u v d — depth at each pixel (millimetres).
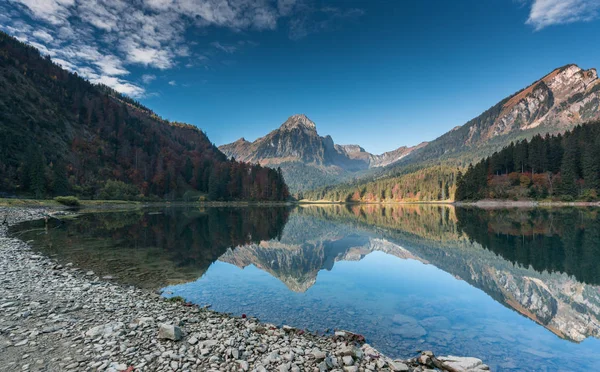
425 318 12109
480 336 10406
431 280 18234
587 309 13047
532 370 8273
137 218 60562
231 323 10789
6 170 102125
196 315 11695
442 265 22250
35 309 10742
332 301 14281
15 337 8352
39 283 14336
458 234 38625
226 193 173750
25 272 16406
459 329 11008
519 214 66625
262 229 48375
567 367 8391
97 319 10102
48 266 18438
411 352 9305
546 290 15703
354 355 8352
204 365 7359
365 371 7609
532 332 10773
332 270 21281
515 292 15539
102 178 148500
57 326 9219
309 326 11328
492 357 8969
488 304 13797
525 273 19156
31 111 158500
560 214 63156
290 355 8109
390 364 8000
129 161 182375
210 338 9031
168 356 7641
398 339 10203
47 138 148250
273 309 13141
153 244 29594
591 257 23109
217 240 34781
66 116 185500
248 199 177750
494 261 22797
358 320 11914
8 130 127188
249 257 25641
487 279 18062
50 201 86250
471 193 125375
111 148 186000
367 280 18375
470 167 135125
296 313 12672
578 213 64438
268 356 8000
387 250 29422
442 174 191625
